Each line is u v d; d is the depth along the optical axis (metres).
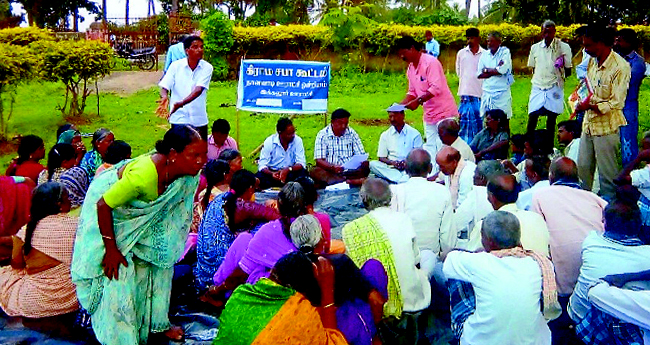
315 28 18.98
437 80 8.58
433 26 19.92
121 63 21.39
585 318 4.12
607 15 23.25
